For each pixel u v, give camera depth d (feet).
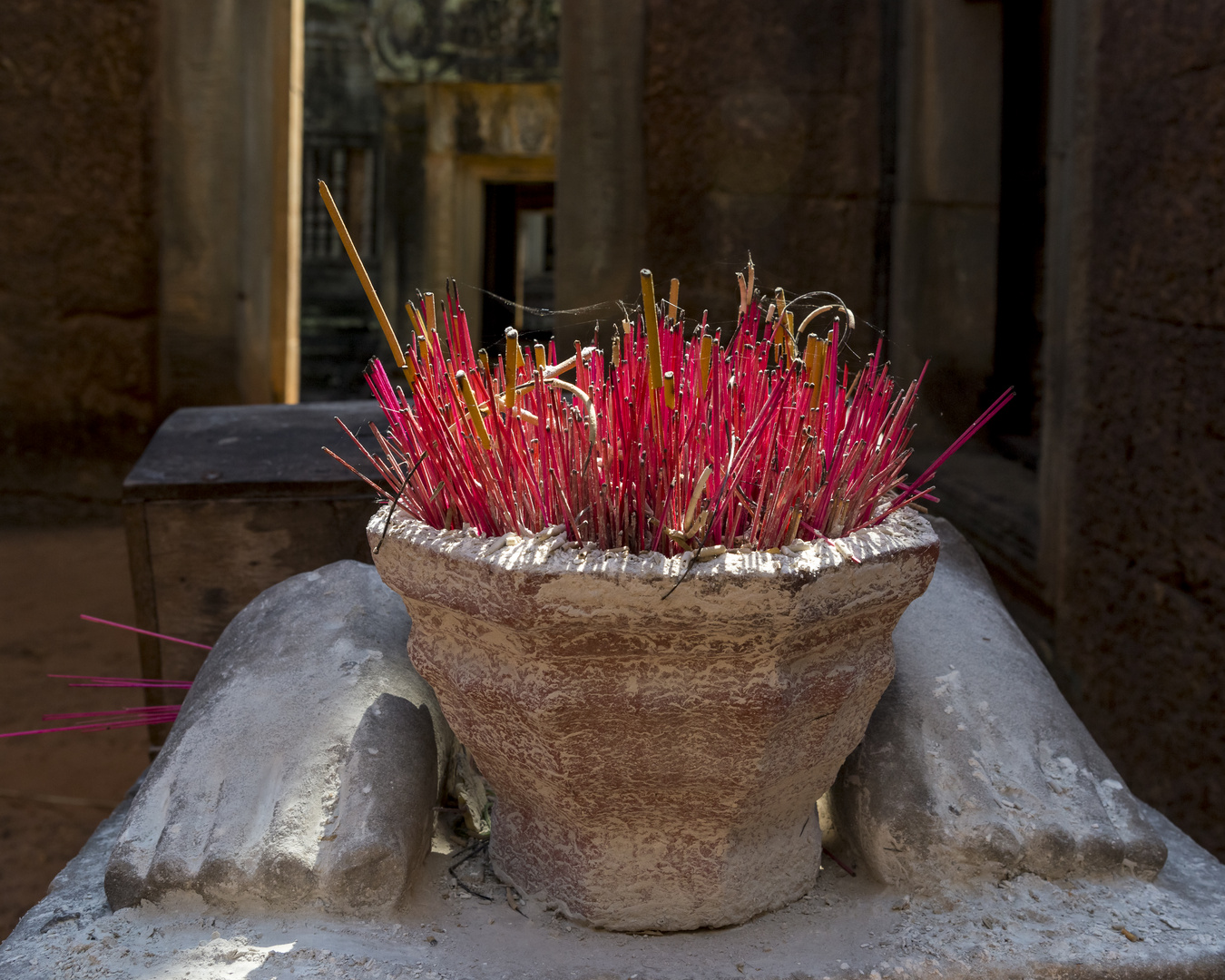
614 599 2.71
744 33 14.28
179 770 3.58
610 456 2.90
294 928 3.19
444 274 33.55
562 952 3.17
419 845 3.53
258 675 3.91
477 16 31.42
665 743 2.98
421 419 3.09
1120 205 8.86
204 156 14.17
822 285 14.85
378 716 3.71
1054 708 3.89
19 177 14.38
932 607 4.30
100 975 2.95
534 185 40.24
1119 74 8.87
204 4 13.89
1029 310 16.53
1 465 15.10
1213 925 3.24
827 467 3.03
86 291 14.65
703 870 3.27
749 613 2.73
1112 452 9.01
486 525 3.11
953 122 14.58
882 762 3.61
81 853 3.77
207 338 14.55
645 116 14.26
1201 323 7.39
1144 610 8.32
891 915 3.34
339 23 40.34
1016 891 3.39
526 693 2.95
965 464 15.65
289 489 6.14
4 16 13.99
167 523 6.16
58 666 12.19
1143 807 4.17
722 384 3.08
